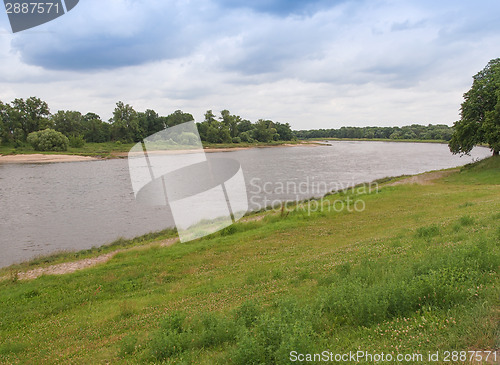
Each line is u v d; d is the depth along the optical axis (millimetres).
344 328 5168
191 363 4973
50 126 121062
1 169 69062
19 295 12141
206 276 12117
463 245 8094
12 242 22906
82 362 6281
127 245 20312
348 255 11031
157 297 10531
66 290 12383
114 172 62062
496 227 10250
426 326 4504
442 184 32750
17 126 113688
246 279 10461
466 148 44156
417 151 116812
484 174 34688
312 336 4672
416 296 5316
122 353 6184
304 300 7074
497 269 6086
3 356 7340
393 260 8812
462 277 5523
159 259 14883
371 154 102250
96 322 8875
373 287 5977
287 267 11219
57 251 20172
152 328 7531
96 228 25953
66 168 69750
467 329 4078
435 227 11844
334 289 6562
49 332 8664
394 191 29031
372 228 16469
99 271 14164
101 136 128000
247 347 4254
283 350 3975
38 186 47094
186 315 7418
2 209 32969
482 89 41156
